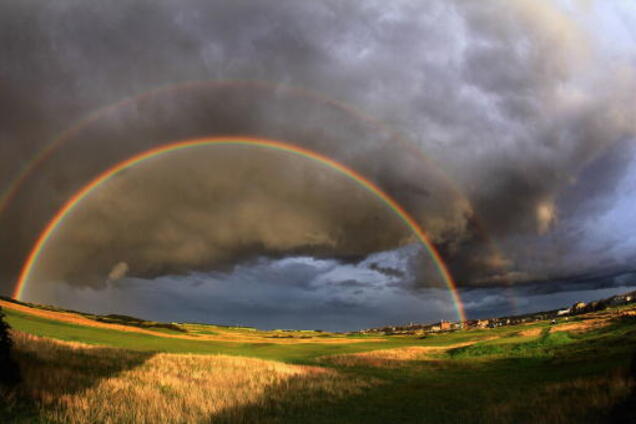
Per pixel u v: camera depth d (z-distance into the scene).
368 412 18.30
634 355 15.91
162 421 14.01
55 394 14.95
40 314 81.50
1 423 11.63
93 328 71.44
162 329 139.12
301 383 24.62
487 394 21.89
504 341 51.06
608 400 13.88
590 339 42.78
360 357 47.47
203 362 29.61
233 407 17.23
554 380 24.19
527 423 13.57
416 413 17.88
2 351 14.84
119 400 15.86
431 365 40.50
